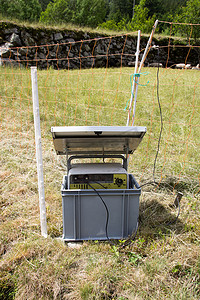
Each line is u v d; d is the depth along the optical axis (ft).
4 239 7.48
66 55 45.03
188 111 18.62
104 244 7.31
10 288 6.07
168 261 6.62
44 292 5.93
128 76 31.01
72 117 17.39
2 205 9.30
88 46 47.52
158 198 9.71
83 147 8.19
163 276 6.17
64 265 6.52
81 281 6.07
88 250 7.04
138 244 7.18
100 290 5.88
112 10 147.13
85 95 22.12
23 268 6.41
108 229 7.45
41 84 23.82
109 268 6.38
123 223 7.35
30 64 40.52
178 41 56.80
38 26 42.34
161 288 5.96
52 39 43.14
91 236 7.50
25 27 40.09
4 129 15.42
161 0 133.18
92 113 18.19
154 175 11.32
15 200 9.56
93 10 119.34
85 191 7.01
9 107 18.35
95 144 7.77
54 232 7.93
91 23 117.91
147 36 54.39
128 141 7.45
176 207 9.14
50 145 13.96
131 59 53.31
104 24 100.48
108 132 6.53
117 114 18.22
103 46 49.55
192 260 6.63
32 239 7.39
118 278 6.21
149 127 16.31
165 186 10.67
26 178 10.87
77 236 7.45
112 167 7.66
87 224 7.38
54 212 8.82
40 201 7.41
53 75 28.55
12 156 12.57
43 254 6.87
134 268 6.46
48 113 17.69
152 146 13.91
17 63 36.73
